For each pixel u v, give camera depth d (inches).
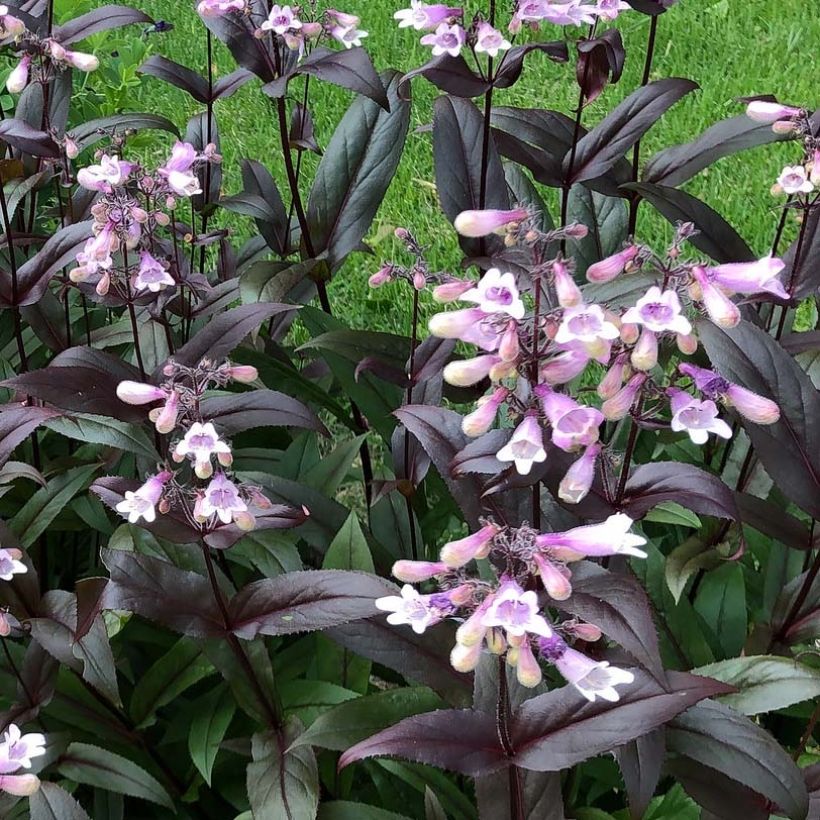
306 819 20.3
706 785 20.4
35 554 27.0
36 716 23.0
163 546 23.6
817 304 26.5
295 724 21.6
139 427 23.0
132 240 22.7
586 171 27.4
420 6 25.3
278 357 30.8
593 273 18.2
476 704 19.5
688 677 18.5
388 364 25.3
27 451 27.7
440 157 27.3
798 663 20.5
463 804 22.1
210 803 24.5
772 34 57.9
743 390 18.7
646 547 24.5
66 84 29.6
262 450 28.5
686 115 51.8
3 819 21.7
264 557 24.2
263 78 27.4
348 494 36.8
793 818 19.1
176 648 23.3
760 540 26.1
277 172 50.3
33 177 26.7
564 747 18.3
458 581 17.5
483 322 17.3
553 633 17.2
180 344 29.0
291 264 27.0
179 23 58.4
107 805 23.4
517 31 25.2
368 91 25.4
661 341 21.7
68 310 27.6
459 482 20.2
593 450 18.1
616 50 25.5
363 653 20.6
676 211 25.6
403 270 23.9
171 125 29.0
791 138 26.4
